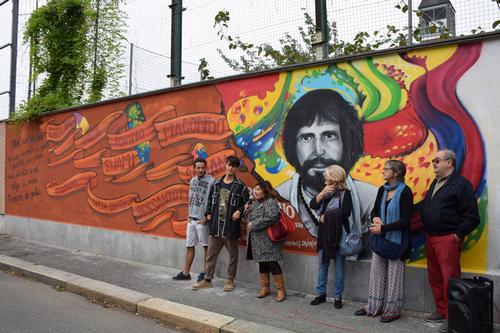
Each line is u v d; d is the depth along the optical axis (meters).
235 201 5.95
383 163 5.23
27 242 10.00
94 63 11.30
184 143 7.21
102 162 8.60
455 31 5.75
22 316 5.32
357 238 5.15
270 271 5.79
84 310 5.62
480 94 4.66
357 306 5.25
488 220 4.57
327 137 5.66
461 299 4.02
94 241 8.69
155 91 7.55
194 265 7.03
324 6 6.27
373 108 5.32
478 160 4.64
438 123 4.89
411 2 6.06
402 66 5.13
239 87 6.54
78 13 11.20
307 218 5.81
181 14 7.92
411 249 4.75
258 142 6.31
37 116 9.98
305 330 4.55
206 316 4.99
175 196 7.33
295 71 5.96
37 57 11.07
